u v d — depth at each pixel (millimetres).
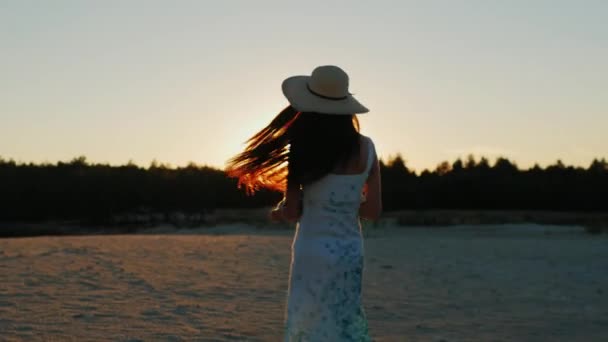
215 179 49281
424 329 7746
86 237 20438
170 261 13945
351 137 4117
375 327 7852
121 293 9805
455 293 10469
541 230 31734
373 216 4316
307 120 4074
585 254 16859
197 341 6883
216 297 9672
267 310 8695
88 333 7137
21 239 19047
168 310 8562
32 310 8297
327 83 4035
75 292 9758
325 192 4102
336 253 4098
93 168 48719
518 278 12312
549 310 9047
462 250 18109
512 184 52594
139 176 46125
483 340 7223
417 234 29891
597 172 54344
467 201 52344
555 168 56312
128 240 19047
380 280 11930
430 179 54906
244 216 42875
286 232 30406
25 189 43094
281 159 4105
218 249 16672
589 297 10180
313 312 4090
